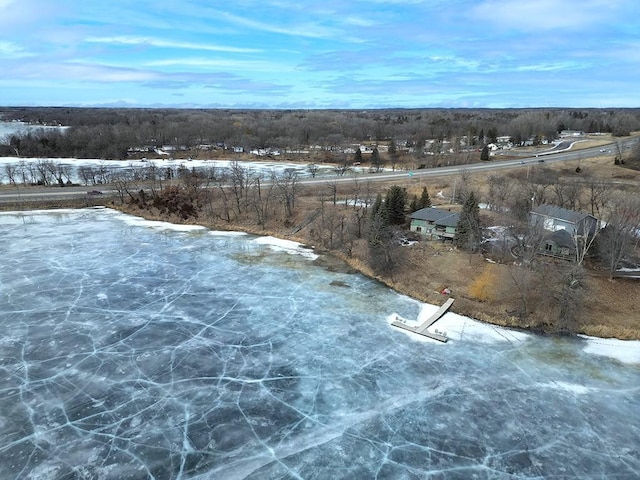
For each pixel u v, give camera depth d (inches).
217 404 1234.6
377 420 1193.4
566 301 1675.7
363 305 1822.1
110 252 2347.4
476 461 1068.5
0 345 1472.7
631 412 1242.6
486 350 1524.4
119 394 1261.1
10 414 1171.3
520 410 1242.6
